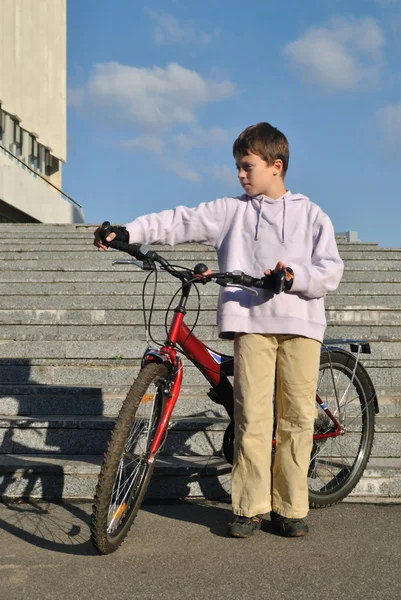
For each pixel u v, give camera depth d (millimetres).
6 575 2674
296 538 3141
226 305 3154
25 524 3312
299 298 3111
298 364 3152
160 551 2951
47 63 23016
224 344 5789
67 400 4594
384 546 3039
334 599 2480
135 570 2736
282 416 3230
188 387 4832
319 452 3693
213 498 3732
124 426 2793
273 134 3189
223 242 3246
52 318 6648
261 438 3158
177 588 2568
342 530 3262
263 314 3102
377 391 4742
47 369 5145
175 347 3188
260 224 3180
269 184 3219
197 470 3723
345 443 3758
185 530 3236
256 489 3158
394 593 2535
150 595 2506
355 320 6645
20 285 7332
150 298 6844
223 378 3436
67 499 3719
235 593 2527
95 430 4152
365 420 3795
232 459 3494
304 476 3211
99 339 5809
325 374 3734
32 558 2855
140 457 3029
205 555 2908
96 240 3113
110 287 7367
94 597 2486
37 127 21859
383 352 5566
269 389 3180
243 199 3279
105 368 5125
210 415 4480
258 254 3162
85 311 6613
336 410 3703
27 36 20938
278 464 3230
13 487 3742
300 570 2752
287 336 3152
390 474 3787
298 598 2488
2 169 18344
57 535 3154
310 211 3195
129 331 6129
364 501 3740
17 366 5172
